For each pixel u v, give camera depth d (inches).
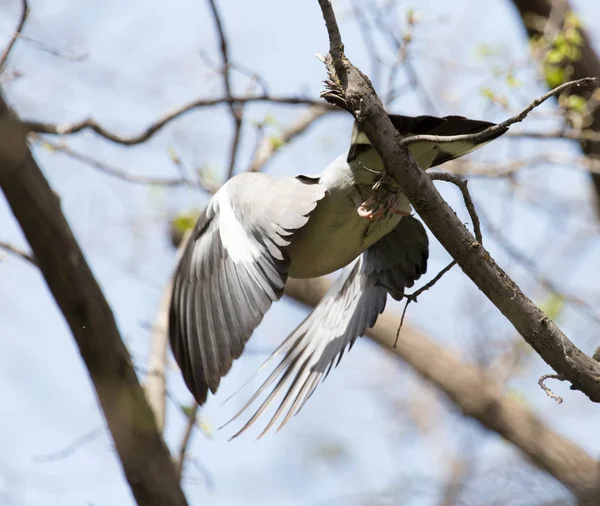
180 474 410.9
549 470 641.6
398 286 356.2
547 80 548.4
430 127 290.7
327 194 313.3
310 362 359.9
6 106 323.6
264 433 347.9
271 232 305.0
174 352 327.3
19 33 389.4
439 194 273.4
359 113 266.4
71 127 514.3
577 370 285.7
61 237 333.7
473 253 278.8
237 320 308.5
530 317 283.3
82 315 339.3
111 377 343.6
